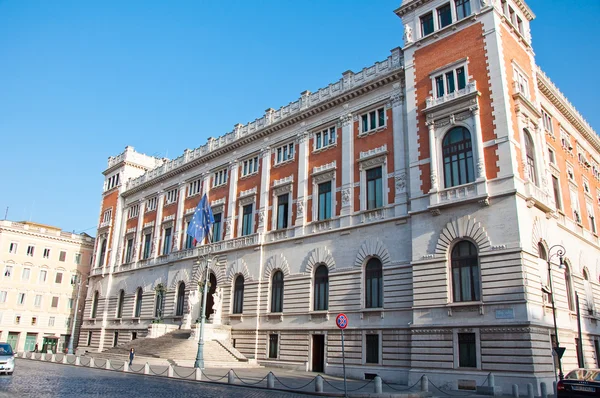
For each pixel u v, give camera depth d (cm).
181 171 6812
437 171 3706
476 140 3538
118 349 5384
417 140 3928
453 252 3512
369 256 4097
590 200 5131
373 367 3778
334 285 4275
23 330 8706
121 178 8100
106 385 2847
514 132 3512
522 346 2986
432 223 3644
